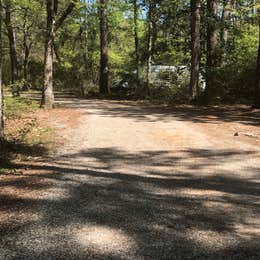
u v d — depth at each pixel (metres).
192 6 22.36
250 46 24.73
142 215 5.93
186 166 8.82
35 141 11.17
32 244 4.95
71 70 38.09
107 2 30.61
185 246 4.95
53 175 7.97
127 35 40.44
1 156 9.06
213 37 24.02
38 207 6.20
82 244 4.96
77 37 39.47
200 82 24.00
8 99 19.41
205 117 16.41
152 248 4.88
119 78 36.03
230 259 4.66
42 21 37.84
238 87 22.27
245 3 28.12
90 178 7.81
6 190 7.00
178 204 6.44
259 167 8.78
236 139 11.68
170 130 13.12
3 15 35.75
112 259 4.61
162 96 25.84
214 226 5.58
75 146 10.73
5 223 5.58
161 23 28.42
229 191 7.16
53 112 17.66
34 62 44.12
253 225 5.65
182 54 28.53
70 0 19.52
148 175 8.10
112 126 13.91
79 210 6.09
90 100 25.45
